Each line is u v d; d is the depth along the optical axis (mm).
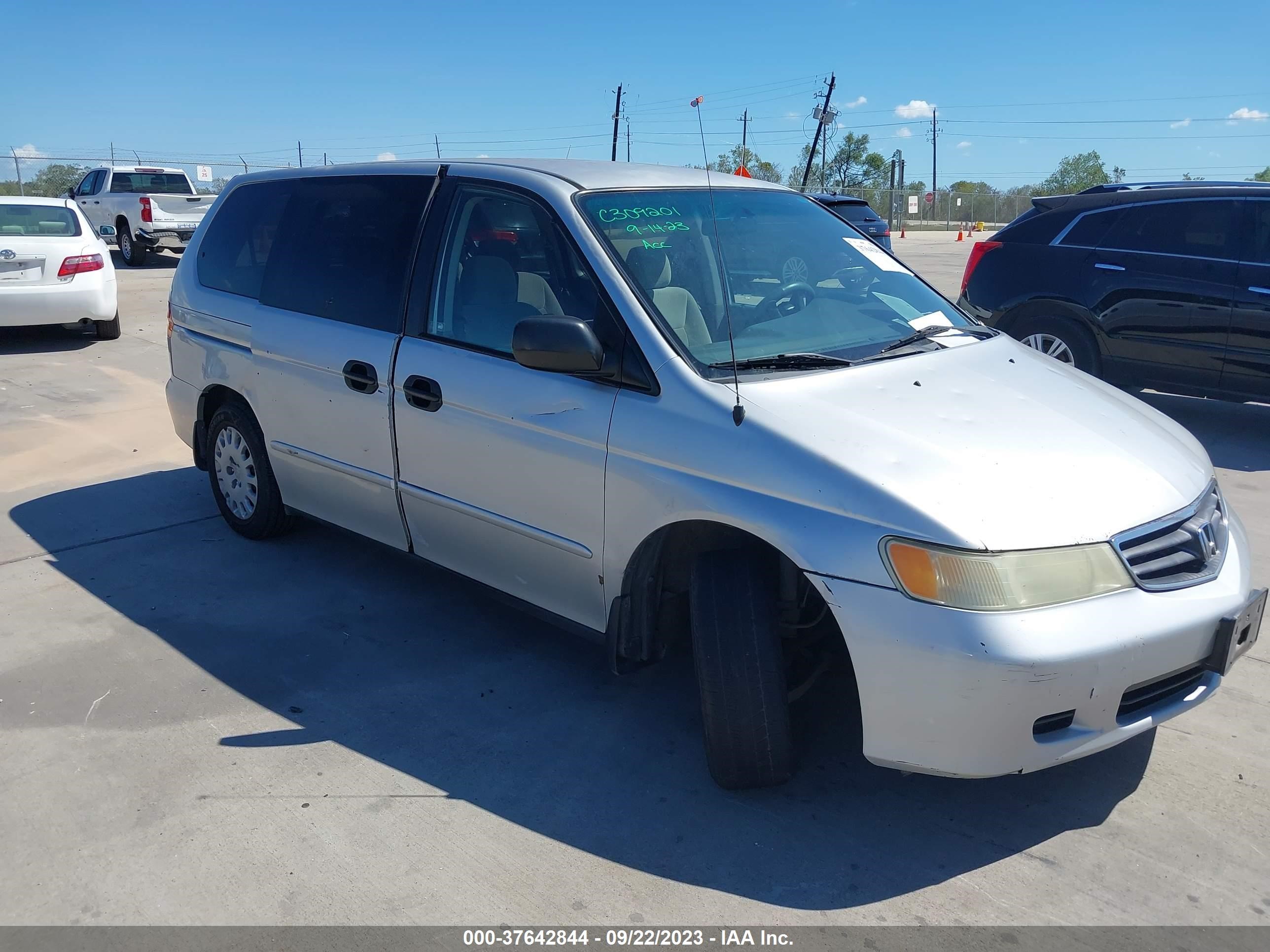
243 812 3025
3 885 2715
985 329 4070
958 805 3078
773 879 2752
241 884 2717
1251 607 2920
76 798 3086
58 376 9062
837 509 2725
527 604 3697
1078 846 2895
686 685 3826
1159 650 2684
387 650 4066
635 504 3125
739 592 2949
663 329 3213
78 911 2621
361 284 4195
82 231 10773
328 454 4355
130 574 4785
